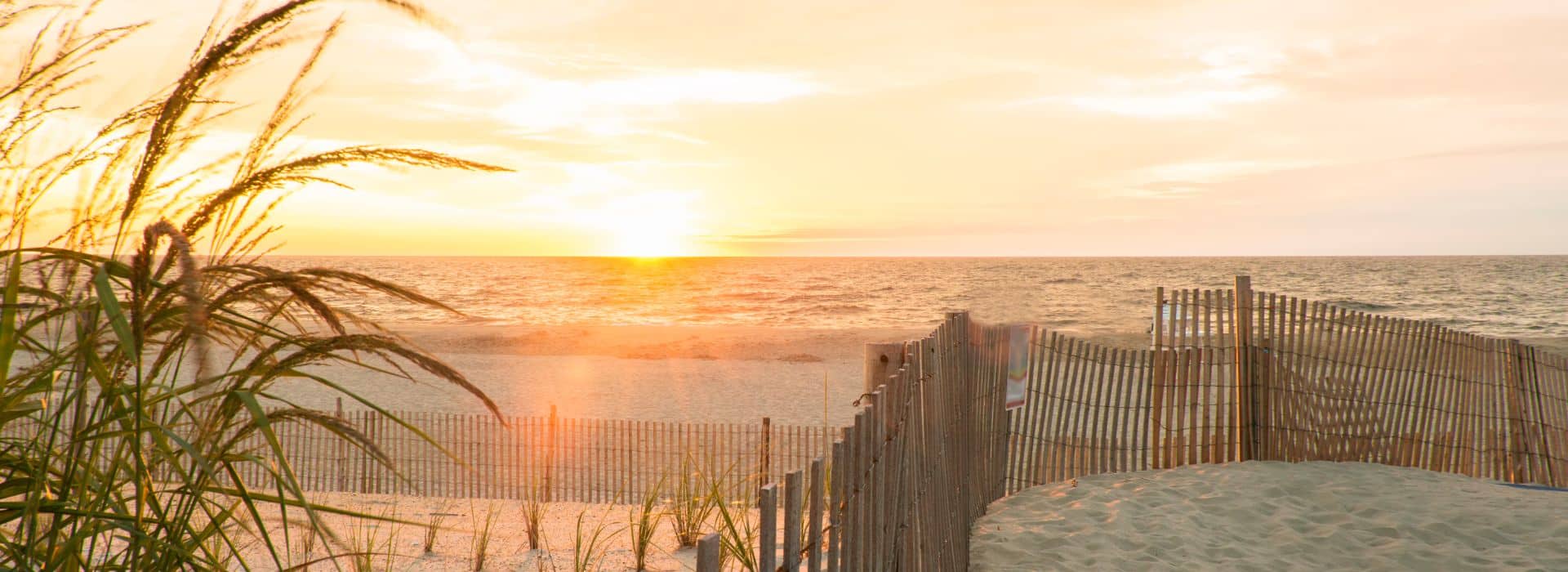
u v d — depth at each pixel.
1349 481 7.24
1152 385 7.84
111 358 1.36
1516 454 8.19
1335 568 5.59
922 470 3.71
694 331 34.88
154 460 1.39
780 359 26.70
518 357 26.66
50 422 1.28
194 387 1.26
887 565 2.89
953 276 106.31
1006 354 6.87
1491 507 6.61
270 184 1.28
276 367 1.32
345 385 18.59
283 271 1.23
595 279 105.25
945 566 4.34
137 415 1.16
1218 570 5.45
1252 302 7.94
